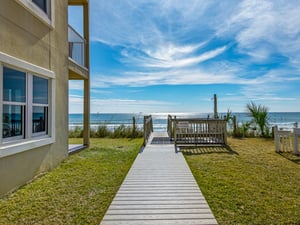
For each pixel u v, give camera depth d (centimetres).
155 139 1095
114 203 335
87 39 877
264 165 577
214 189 395
